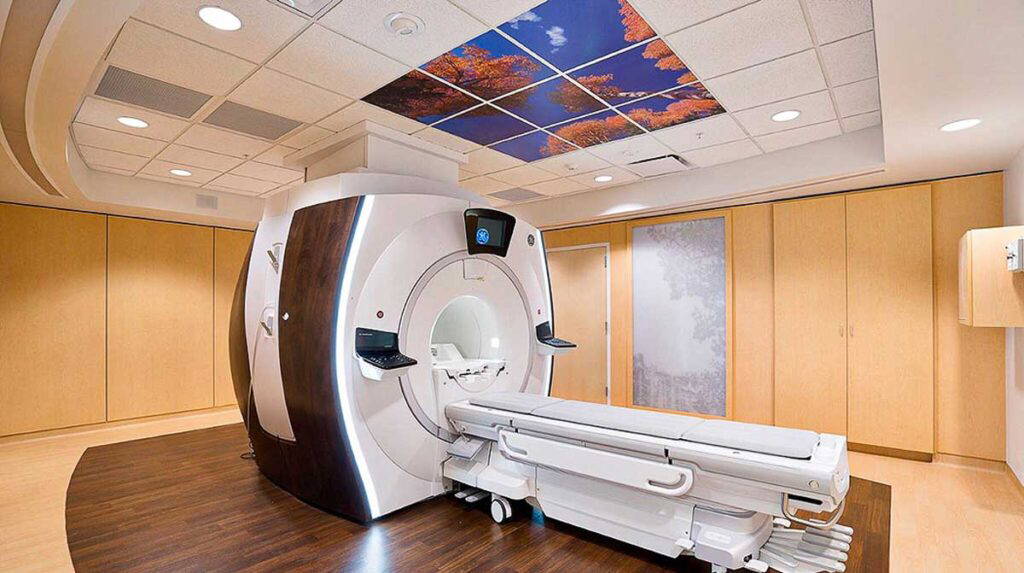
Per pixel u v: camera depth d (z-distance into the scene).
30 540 2.88
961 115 2.97
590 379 6.80
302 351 3.06
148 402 5.98
